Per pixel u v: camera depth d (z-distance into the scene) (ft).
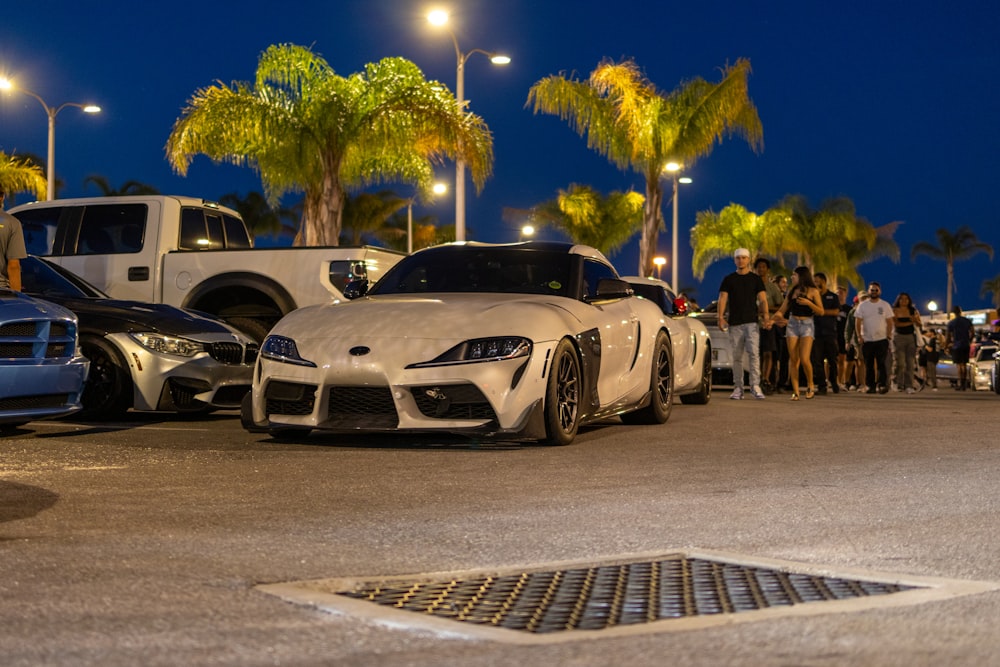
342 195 72.49
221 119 69.21
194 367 29.63
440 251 29.58
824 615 10.07
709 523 15.35
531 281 28.07
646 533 14.60
